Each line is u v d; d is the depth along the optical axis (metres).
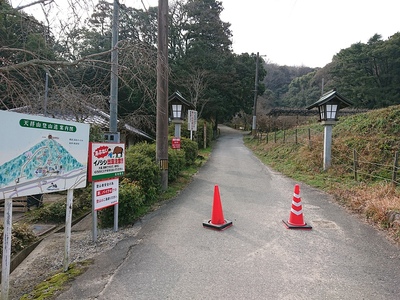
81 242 4.11
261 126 28.98
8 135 2.43
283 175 9.53
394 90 28.98
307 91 47.62
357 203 5.64
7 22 4.10
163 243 3.88
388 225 4.44
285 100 51.62
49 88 4.17
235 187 7.63
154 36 6.77
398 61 28.36
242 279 2.92
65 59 4.70
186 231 4.35
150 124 9.41
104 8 5.32
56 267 3.42
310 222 4.79
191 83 22.25
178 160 8.52
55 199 8.59
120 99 13.95
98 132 7.45
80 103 4.38
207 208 5.64
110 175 4.25
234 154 15.79
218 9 28.81
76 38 4.85
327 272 3.08
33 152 2.68
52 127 2.90
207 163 12.34
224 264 3.25
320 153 10.33
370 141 9.69
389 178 7.42
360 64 31.34
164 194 6.66
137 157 6.30
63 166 3.06
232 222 4.76
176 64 22.55
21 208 7.22
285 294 2.65
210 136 21.58
